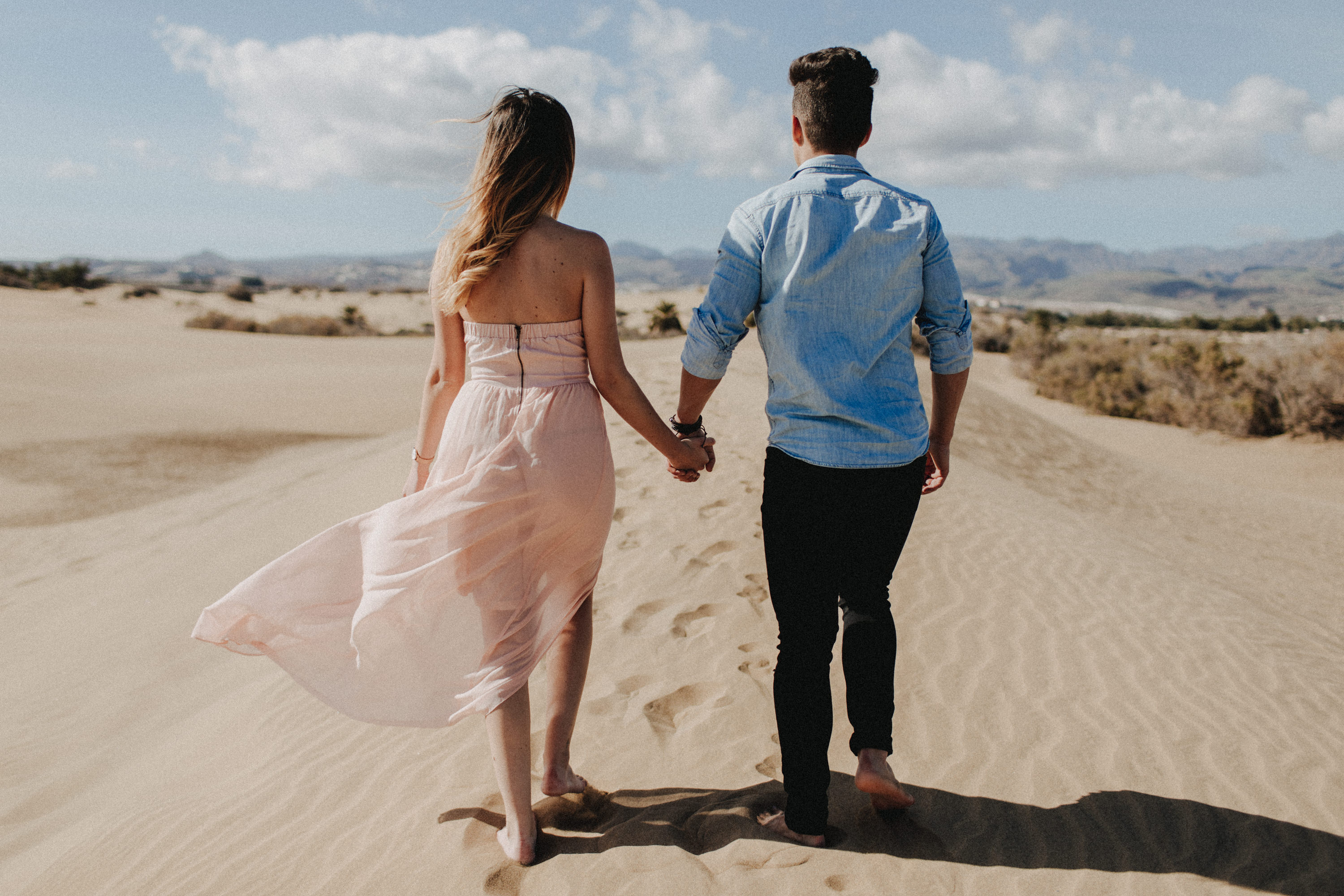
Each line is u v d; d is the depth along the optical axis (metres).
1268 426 17.73
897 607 3.92
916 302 2.00
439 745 2.72
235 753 3.10
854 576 2.14
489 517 1.97
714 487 5.86
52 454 10.88
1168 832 2.17
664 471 6.29
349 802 2.45
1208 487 12.95
